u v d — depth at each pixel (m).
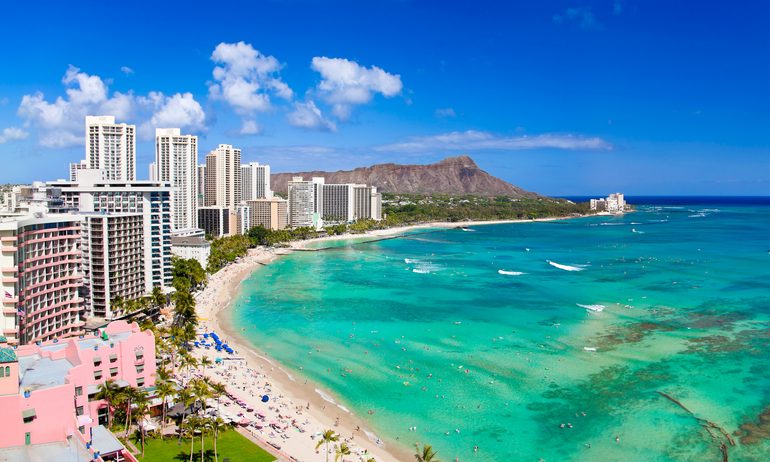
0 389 80.38
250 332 193.88
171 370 138.62
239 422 118.19
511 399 133.25
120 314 191.25
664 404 127.50
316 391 140.38
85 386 99.19
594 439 113.31
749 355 158.12
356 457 106.62
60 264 157.00
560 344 173.00
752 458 104.12
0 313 136.88
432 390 139.75
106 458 91.56
